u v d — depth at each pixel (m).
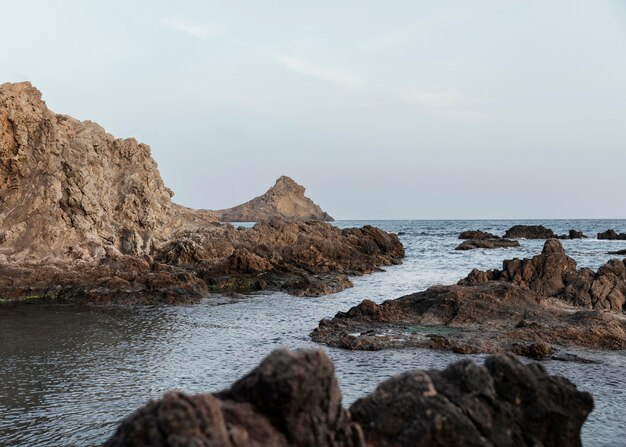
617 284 33.78
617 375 21.06
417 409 9.29
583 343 25.55
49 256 43.00
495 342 25.39
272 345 26.52
